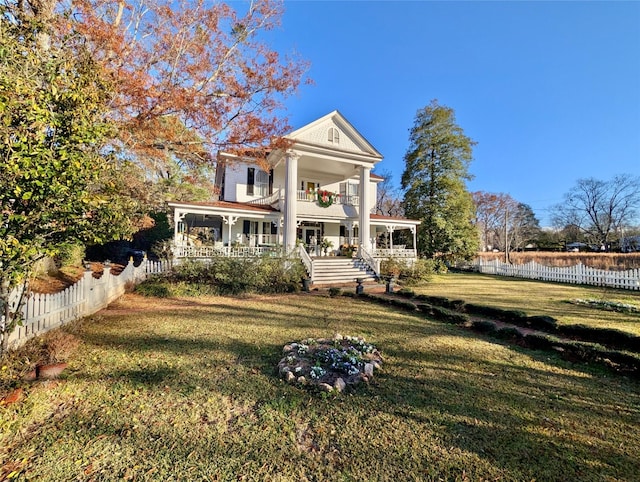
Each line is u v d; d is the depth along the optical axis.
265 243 19.34
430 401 3.63
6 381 3.67
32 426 3.02
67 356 4.74
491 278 19.41
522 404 3.60
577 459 2.67
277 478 2.41
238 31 10.04
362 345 5.27
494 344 5.84
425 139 26.02
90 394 3.67
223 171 20.98
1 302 3.89
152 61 8.90
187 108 9.00
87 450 2.69
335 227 22.91
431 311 8.21
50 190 3.08
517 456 2.69
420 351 5.39
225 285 12.28
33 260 3.46
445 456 2.68
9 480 2.34
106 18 8.42
